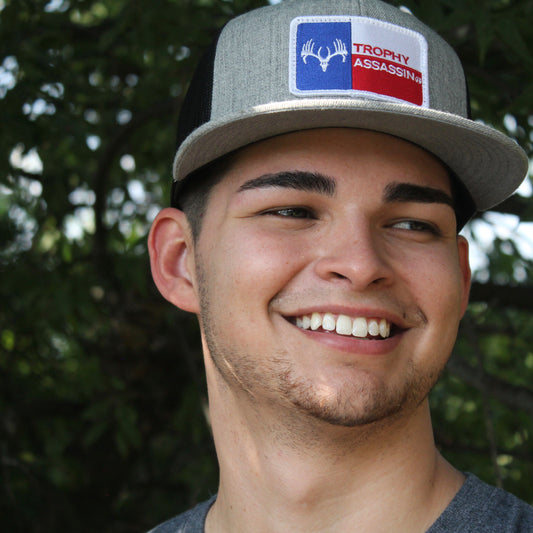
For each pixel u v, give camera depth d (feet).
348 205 4.68
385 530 4.77
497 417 14.03
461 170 5.21
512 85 8.95
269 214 4.80
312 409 4.54
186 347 12.28
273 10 5.00
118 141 11.65
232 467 5.16
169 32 9.90
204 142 4.85
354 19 4.72
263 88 4.78
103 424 12.34
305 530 4.80
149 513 13.55
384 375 4.61
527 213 7.87
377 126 4.69
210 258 5.04
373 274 4.53
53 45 11.30
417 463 4.88
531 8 8.25
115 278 12.71
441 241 4.98
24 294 12.12
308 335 4.66
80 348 14.17
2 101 10.03
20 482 12.84
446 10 8.86
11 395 13.41
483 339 15.71
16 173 11.53
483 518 4.79
